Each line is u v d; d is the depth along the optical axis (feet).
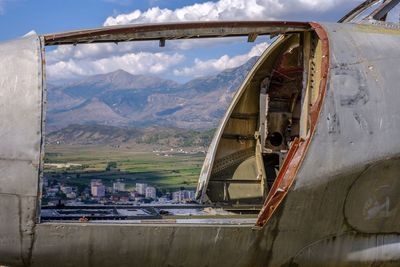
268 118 25.70
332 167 18.03
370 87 18.76
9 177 16.65
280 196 17.94
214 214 20.90
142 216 19.31
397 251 19.38
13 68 17.25
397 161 18.54
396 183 18.83
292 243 18.44
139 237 17.29
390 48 19.79
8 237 16.79
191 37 18.89
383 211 18.90
